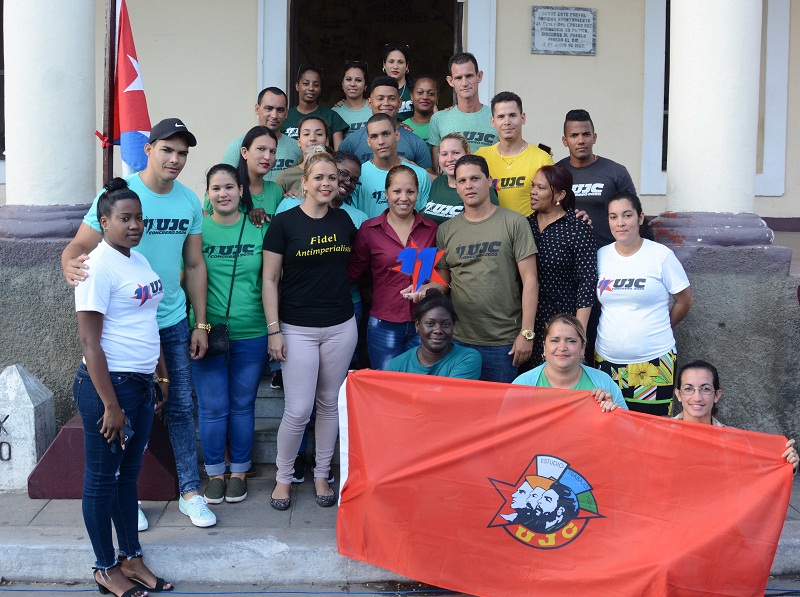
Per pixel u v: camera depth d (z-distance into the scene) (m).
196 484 4.56
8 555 4.18
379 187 5.24
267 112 5.57
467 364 4.46
